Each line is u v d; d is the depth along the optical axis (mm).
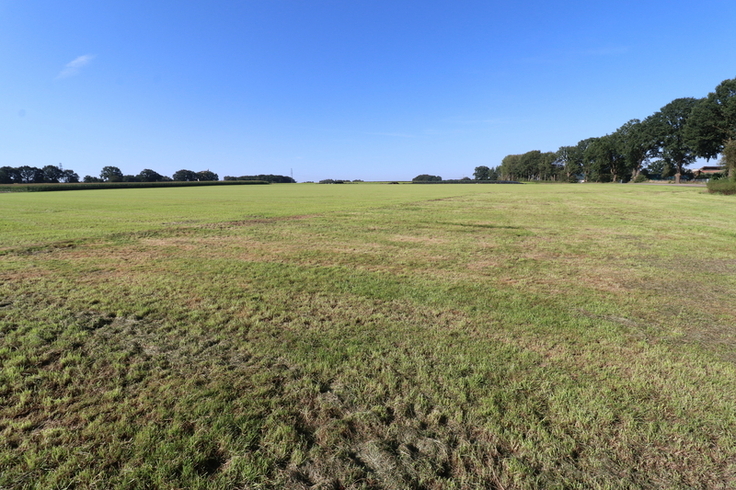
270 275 7816
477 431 2984
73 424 2996
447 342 4559
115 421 3029
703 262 9180
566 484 2479
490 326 5078
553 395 3438
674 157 77438
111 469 2539
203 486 2424
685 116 72312
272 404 3283
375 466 2629
